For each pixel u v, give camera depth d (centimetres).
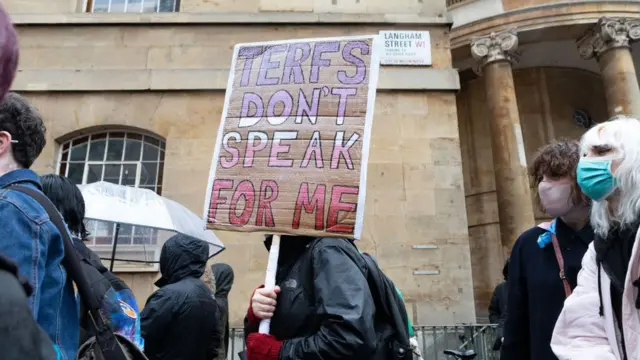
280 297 235
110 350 182
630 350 168
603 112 1367
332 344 203
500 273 1186
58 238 165
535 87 1334
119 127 863
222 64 884
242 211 271
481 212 1252
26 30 896
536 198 269
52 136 847
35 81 862
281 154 276
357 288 215
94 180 852
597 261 190
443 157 836
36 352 84
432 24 902
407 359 236
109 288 222
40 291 155
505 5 1120
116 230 555
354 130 271
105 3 961
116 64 883
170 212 493
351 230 252
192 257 359
